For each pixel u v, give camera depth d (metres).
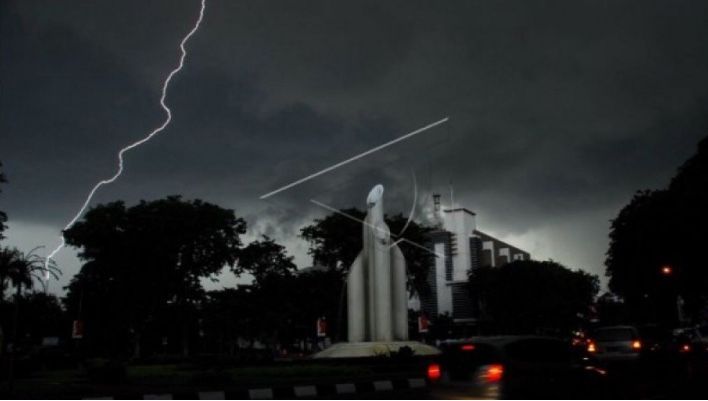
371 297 33.84
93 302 54.78
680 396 13.55
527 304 67.81
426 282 53.59
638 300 56.12
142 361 33.84
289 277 55.31
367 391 19.45
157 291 49.91
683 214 37.31
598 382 12.48
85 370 27.14
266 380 20.81
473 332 87.75
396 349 31.45
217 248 50.41
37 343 69.62
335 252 52.38
